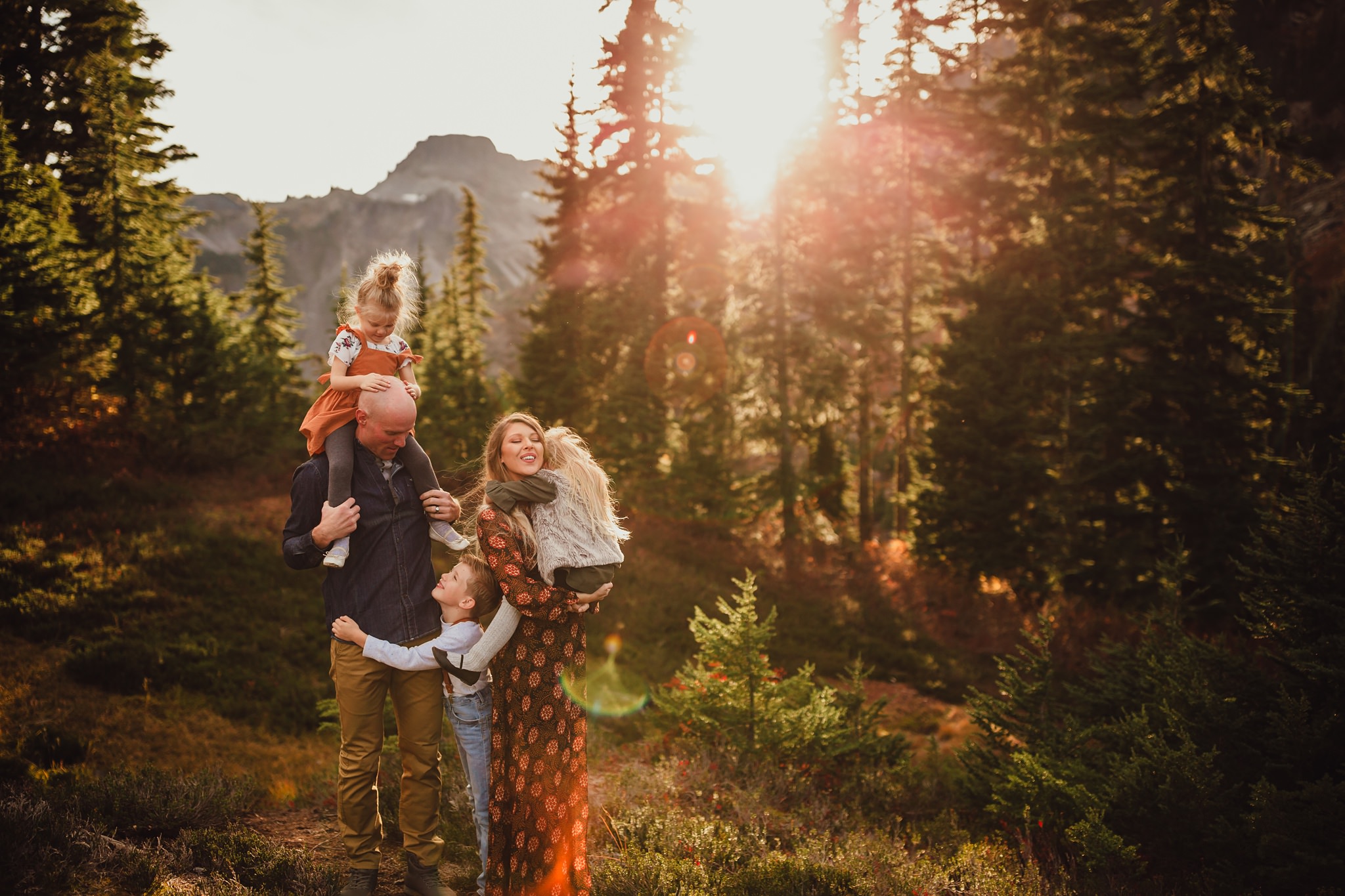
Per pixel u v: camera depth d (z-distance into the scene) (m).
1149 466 17.56
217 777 4.96
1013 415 19.78
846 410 27.08
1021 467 19.48
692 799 5.86
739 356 26.53
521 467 3.03
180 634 11.65
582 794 3.07
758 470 30.20
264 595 13.46
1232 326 17.61
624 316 25.59
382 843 4.12
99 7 21.19
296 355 34.66
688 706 7.41
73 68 21.36
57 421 17.27
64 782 4.99
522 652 2.96
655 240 26.50
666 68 25.58
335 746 9.64
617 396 24.11
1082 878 5.03
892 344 28.30
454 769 5.47
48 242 17.11
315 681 11.38
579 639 3.06
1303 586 6.20
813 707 7.39
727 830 4.79
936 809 6.79
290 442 21.94
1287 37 32.41
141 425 18.89
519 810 2.94
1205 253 17.84
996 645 17.77
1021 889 4.64
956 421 20.83
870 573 22.89
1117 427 18.20
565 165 29.64
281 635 12.49
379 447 3.03
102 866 3.29
